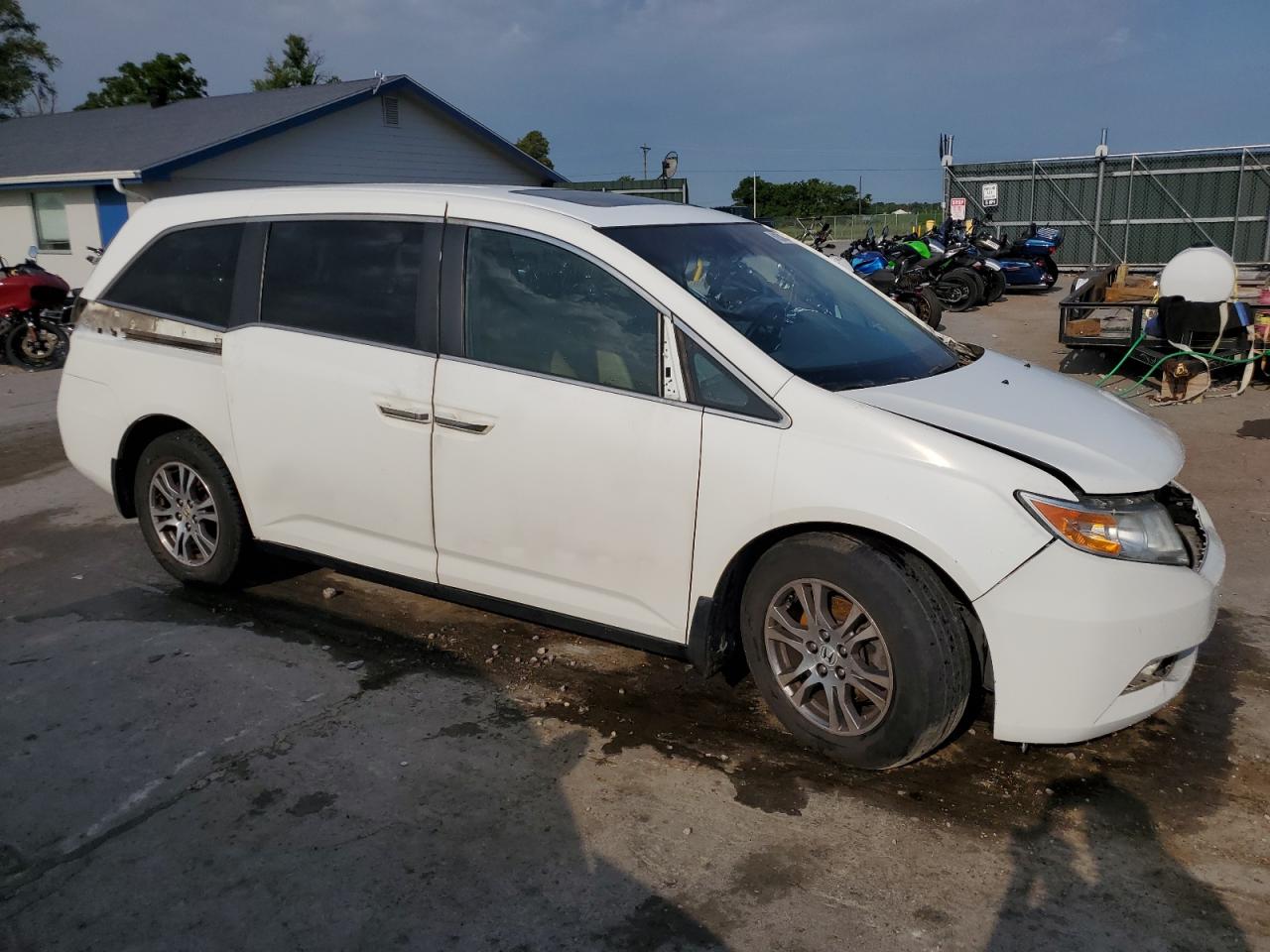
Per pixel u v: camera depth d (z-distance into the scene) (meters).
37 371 12.82
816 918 2.65
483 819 3.10
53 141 21.64
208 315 4.48
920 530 2.98
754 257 4.05
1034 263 17.88
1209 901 2.71
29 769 3.42
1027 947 2.54
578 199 4.05
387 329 3.98
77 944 2.61
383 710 3.78
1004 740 3.11
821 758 3.42
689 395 3.35
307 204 4.26
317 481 4.20
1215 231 20.17
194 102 23.23
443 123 22.30
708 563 3.34
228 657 4.24
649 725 3.65
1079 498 2.97
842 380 3.38
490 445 3.68
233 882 2.83
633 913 2.68
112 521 6.21
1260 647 4.23
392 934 2.62
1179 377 8.84
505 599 3.85
